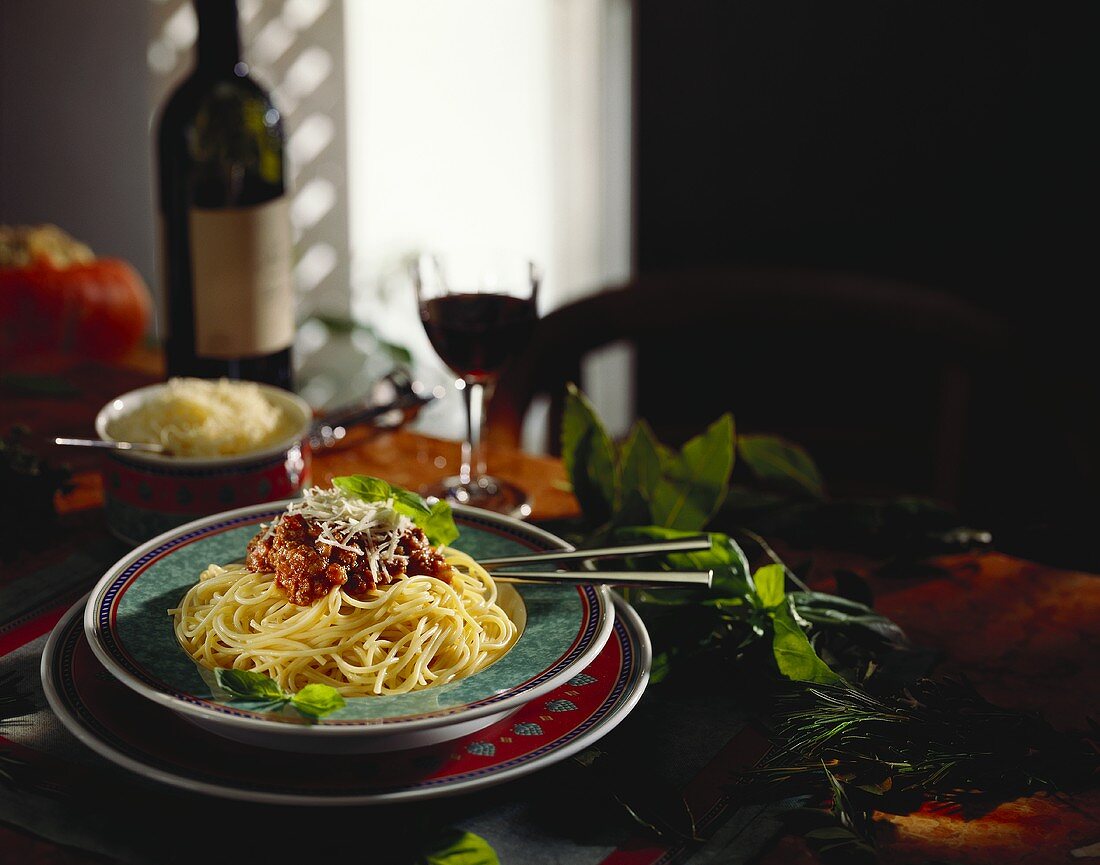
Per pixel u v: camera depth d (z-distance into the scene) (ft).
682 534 3.13
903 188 7.79
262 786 2.52
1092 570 3.56
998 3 7.19
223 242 3.89
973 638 3.20
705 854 2.57
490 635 2.98
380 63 8.73
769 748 2.81
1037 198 7.51
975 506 6.65
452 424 9.48
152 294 6.97
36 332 4.91
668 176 8.17
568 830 2.61
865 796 2.68
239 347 3.99
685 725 2.86
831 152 7.84
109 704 2.69
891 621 3.26
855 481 7.04
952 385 6.79
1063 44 7.14
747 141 7.96
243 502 3.40
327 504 2.93
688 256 8.36
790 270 5.50
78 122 6.29
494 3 9.30
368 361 9.03
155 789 2.65
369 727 2.51
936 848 2.61
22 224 6.14
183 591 2.93
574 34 9.85
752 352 8.18
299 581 2.86
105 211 6.57
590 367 10.68
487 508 3.70
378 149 8.89
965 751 2.76
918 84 7.52
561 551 3.08
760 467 3.74
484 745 2.66
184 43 7.18
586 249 10.57
